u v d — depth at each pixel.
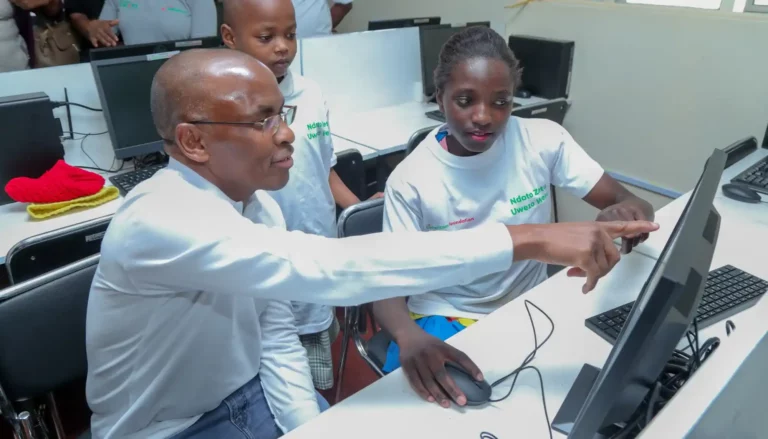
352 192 2.08
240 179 0.92
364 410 0.89
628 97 2.73
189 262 0.81
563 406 0.88
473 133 1.21
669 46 2.52
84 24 2.82
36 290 1.09
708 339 0.96
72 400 1.84
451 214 1.32
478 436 0.84
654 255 1.35
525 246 0.83
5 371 1.06
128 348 0.99
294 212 1.68
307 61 2.64
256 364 1.16
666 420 0.70
